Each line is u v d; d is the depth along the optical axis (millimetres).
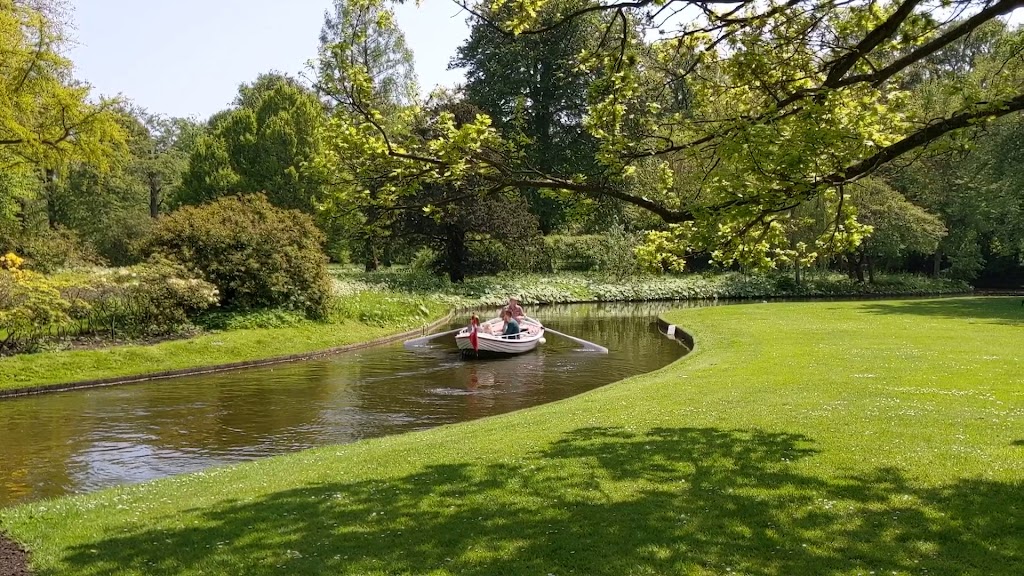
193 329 22891
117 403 15945
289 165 45688
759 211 8023
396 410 15438
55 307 19219
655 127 9555
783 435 9516
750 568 5500
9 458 11828
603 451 9016
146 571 5879
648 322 34344
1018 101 7500
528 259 50969
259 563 5926
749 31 9008
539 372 20250
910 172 43281
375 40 44375
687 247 9328
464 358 22828
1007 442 8891
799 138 7648
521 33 8633
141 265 23297
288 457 10742
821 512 6594
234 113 48781
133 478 10805
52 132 24750
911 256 58250
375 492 7805
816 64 9305
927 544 5844
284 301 26312
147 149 59000
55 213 47000
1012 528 6109
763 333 24156
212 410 15352
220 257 25219
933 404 11531
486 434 10914
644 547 5930
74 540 6797
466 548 6051
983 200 39969
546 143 52469
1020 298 40281
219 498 8062
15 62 22859
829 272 54406
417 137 8969
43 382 17188
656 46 9906
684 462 8352
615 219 52062
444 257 47469
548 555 5852
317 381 18797
